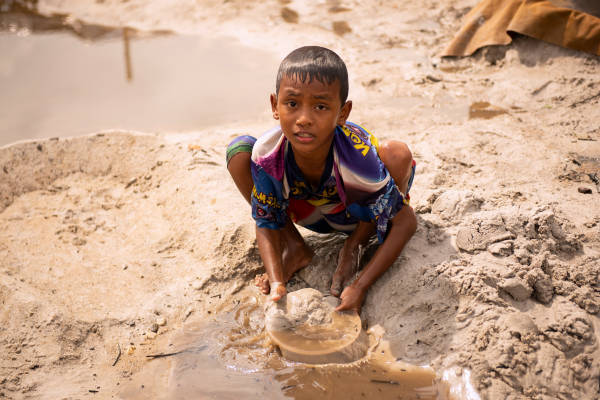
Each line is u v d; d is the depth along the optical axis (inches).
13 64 325.7
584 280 122.1
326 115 105.8
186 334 128.0
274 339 118.5
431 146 193.2
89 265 150.7
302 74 103.0
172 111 252.8
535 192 161.8
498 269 123.2
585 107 216.8
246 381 114.4
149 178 186.1
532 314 116.8
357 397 108.8
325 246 145.7
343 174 118.0
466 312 118.8
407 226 127.6
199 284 140.3
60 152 196.2
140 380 117.1
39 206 177.8
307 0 393.4
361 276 126.7
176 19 386.0
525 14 256.7
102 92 281.3
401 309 124.6
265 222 131.6
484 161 181.3
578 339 111.1
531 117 214.8
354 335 118.1
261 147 120.0
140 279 145.0
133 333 129.0
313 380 112.8
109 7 416.2
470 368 109.9
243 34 350.0
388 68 275.0
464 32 278.7
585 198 158.1
